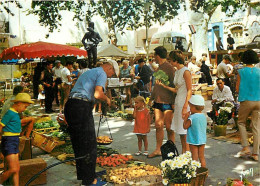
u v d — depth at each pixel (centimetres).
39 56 1030
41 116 743
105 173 489
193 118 451
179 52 521
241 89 557
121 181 450
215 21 2220
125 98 1171
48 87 1088
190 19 1571
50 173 503
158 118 566
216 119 735
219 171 498
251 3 1727
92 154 434
